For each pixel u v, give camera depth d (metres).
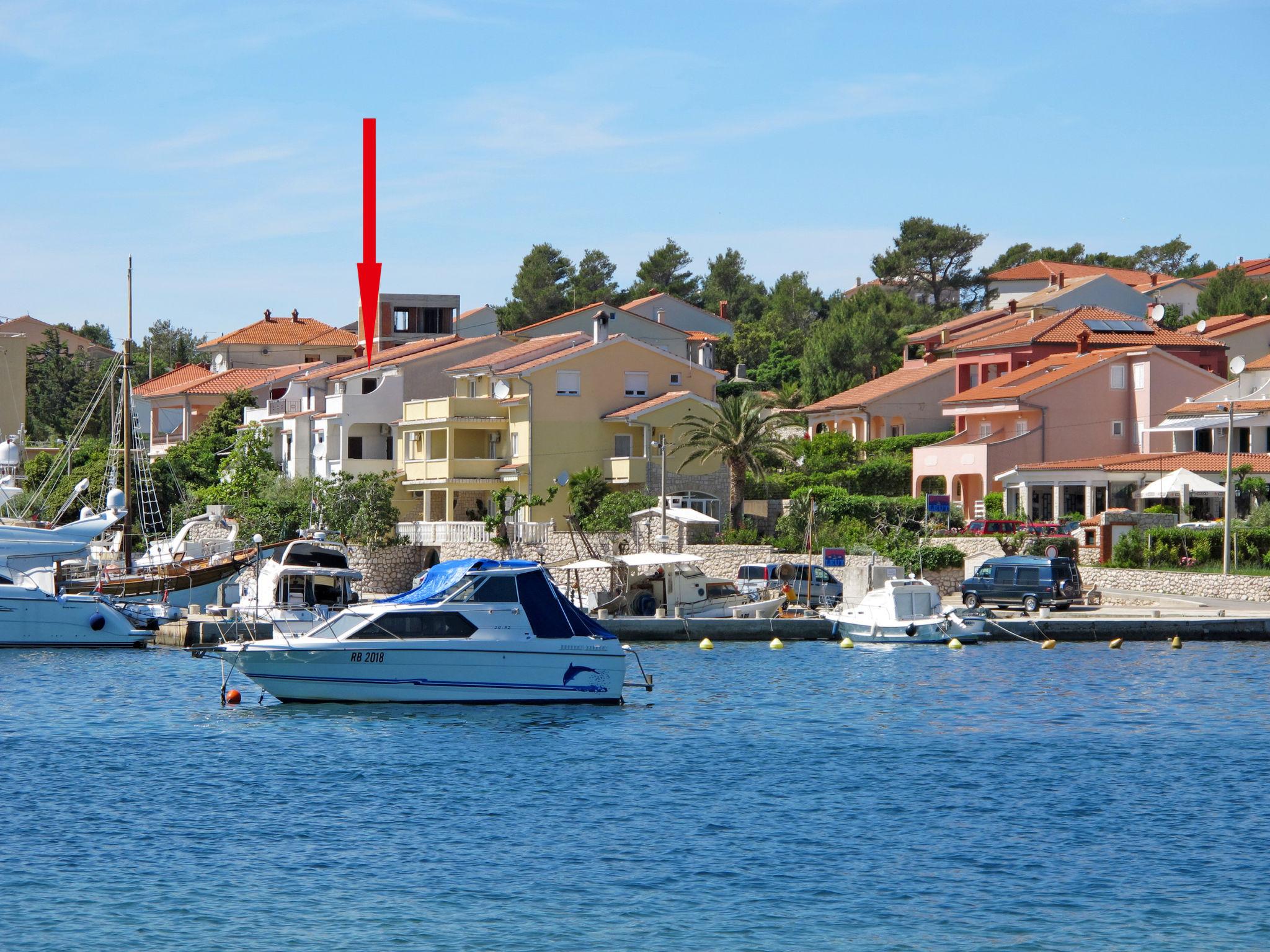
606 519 92.19
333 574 68.69
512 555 91.69
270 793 39.25
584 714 51.84
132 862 32.72
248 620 69.38
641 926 28.77
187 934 28.16
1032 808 37.75
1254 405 97.50
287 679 52.38
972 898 30.47
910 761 43.66
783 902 30.19
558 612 53.44
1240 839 34.78
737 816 37.03
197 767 42.44
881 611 74.12
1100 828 35.81
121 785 40.09
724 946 27.73
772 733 48.25
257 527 99.81
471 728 48.88
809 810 37.59
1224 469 91.50
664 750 45.38
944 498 87.94
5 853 33.28
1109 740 46.94
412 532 101.94
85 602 71.56
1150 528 84.06
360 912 29.45
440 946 27.62
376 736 47.53
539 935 28.22
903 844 34.47
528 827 35.94
